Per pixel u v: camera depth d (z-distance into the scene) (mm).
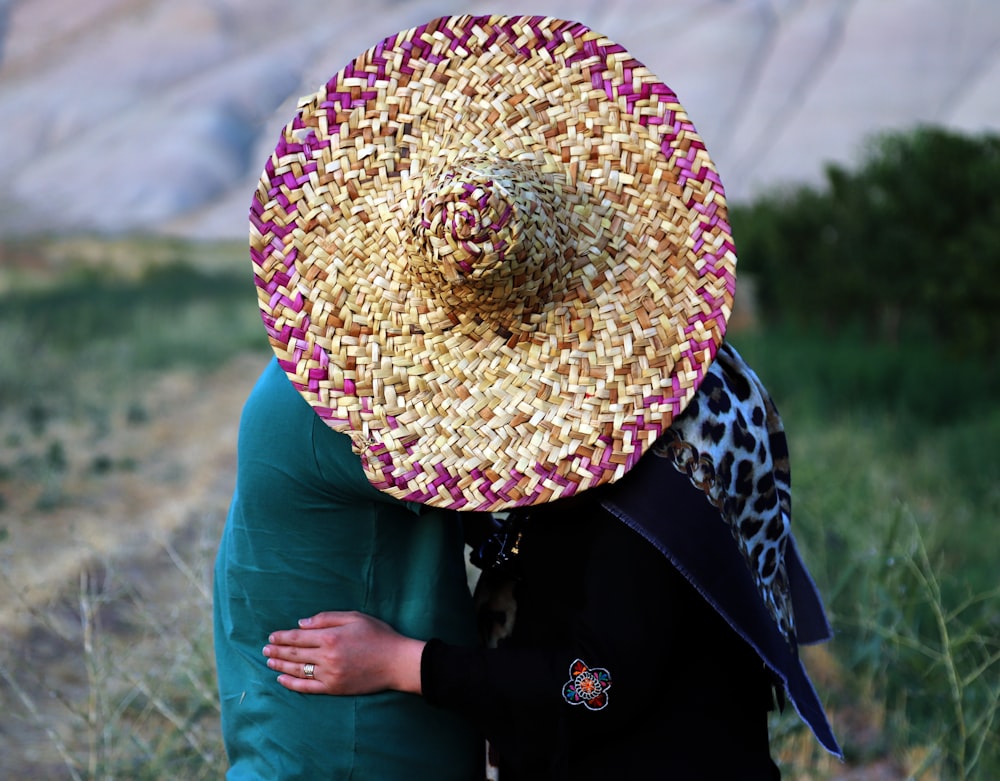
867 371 10117
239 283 29594
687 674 1981
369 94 2016
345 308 1980
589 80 1994
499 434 1911
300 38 110625
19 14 126000
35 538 6406
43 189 92812
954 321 10375
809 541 5504
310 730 2059
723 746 1975
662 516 1843
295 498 2035
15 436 9211
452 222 1753
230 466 9062
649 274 1959
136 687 3793
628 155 1982
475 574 3973
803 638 2322
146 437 10148
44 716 4156
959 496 7012
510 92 2004
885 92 97688
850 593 4828
